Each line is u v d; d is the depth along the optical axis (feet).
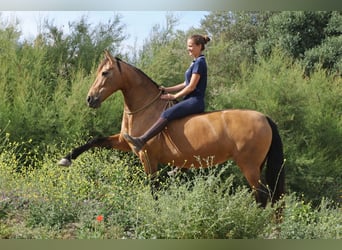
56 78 42.45
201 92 26.05
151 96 26.89
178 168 28.84
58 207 24.03
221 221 20.39
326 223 22.53
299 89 42.60
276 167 25.18
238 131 25.03
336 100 44.11
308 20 63.62
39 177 27.99
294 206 23.88
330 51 59.72
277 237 21.72
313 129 42.80
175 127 25.99
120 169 30.04
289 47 63.05
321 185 42.83
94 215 23.93
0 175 26.81
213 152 25.40
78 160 30.83
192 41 25.85
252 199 22.54
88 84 39.83
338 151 43.47
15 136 38.34
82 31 46.26
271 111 41.88
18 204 25.03
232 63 50.90
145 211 22.06
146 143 26.23
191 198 20.85
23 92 38.91
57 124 38.81
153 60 43.34
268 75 42.93
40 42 42.91
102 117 39.96
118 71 26.45
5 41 41.63
